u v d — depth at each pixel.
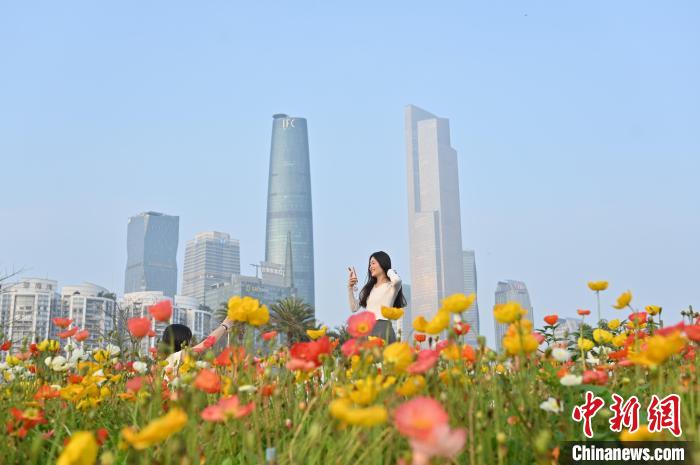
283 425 3.46
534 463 2.86
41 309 114.88
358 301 7.89
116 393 4.39
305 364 3.05
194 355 3.60
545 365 3.60
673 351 2.62
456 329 3.02
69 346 5.14
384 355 2.86
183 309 152.75
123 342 5.16
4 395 4.04
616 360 4.11
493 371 3.24
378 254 7.78
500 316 2.86
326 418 3.12
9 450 3.14
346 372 3.50
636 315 3.92
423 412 1.72
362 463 2.69
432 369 3.03
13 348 5.20
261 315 3.35
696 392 3.14
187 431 2.93
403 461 1.93
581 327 4.32
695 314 4.76
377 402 2.70
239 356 3.50
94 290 156.62
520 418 2.77
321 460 2.91
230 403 2.52
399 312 3.54
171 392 3.67
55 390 4.09
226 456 3.19
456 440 1.63
